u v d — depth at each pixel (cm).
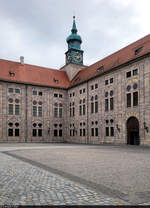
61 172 961
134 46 3825
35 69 5403
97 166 1131
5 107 4531
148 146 2930
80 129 4728
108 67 4038
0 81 4538
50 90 5162
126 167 1097
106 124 3884
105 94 3969
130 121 3362
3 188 667
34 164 1210
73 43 5981
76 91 5000
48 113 5066
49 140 4991
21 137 4653
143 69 3141
